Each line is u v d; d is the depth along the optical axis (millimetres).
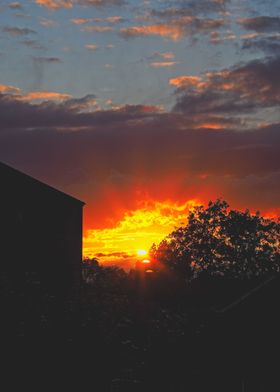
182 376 18938
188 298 32812
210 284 35250
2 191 36500
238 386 20234
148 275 33094
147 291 24766
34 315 17562
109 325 18062
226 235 67000
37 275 21156
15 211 36781
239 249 66875
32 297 18188
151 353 18453
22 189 37281
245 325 21172
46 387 16672
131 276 25125
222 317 20922
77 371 17109
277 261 66250
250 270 65875
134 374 17656
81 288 20141
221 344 20328
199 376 19391
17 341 16781
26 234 37094
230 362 20297
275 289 22156
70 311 17938
